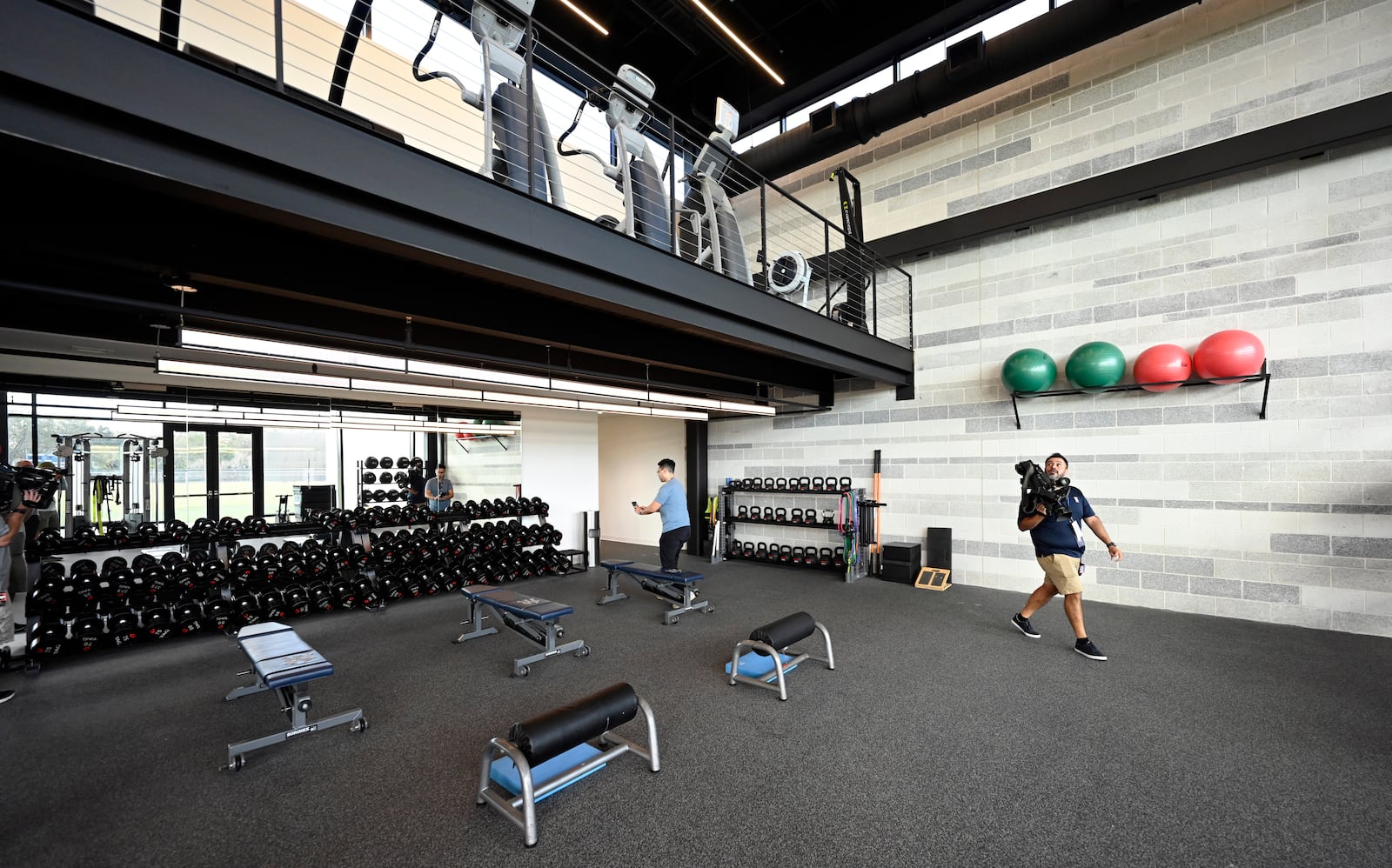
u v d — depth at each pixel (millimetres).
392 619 3705
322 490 5055
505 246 1991
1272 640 3086
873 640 3156
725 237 3525
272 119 1416
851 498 5000
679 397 4312
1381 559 3143
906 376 4848
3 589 2656
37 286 1546
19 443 3523
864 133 4688
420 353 2707
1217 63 3678
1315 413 3316
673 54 5465
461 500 5477
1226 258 3598
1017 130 4480
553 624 2887
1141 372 3641
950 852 1424
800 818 1566
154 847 1480
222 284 1968
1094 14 3455
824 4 4855
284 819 1593
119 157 1231
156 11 3045
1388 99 3014
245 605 3393
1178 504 3723
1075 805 1615
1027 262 4359
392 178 1645
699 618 3699
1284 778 1741
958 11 4723
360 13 2895
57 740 2082
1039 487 2920
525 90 2529
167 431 4297
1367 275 3195
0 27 1072
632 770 1818
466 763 1896
